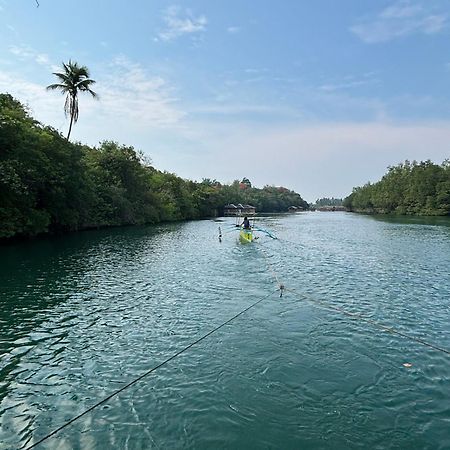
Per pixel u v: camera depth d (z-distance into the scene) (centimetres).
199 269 2475
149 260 2830
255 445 718
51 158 4319
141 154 7838
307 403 861
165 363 1069
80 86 5028
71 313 1508
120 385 946
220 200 13388
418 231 5581
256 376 990
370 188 16300
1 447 709
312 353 1133
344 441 728
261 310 1558
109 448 710
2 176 3338
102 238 4409
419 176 11719
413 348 1173
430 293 1841
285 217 12675
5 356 1106
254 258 2973
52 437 742
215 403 862
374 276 2255
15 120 3666
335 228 6650
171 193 9825
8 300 1680
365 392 909
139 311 1540
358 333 1300
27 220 3762
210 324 1388
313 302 1680
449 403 859
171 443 724
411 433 750
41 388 928
